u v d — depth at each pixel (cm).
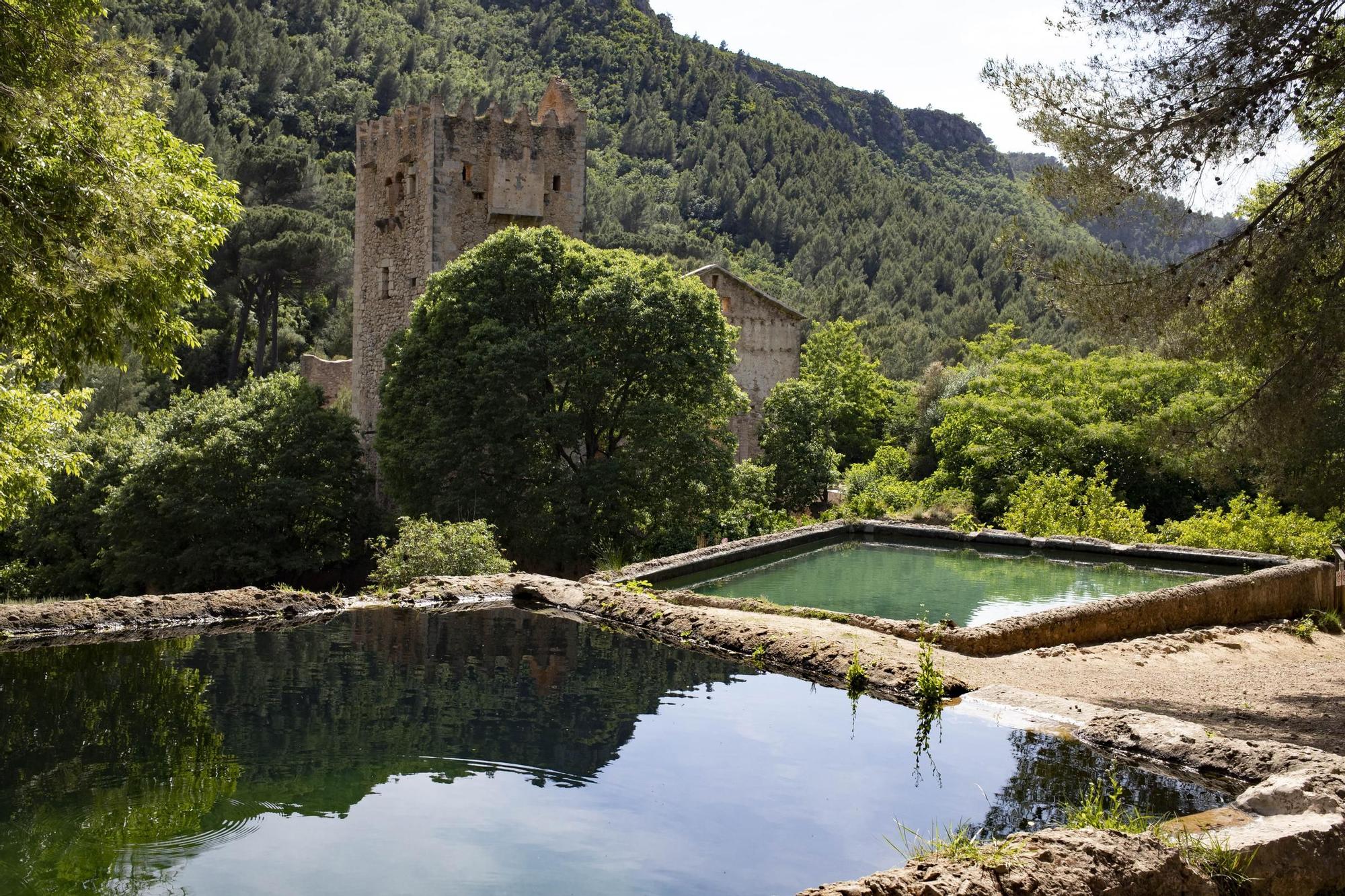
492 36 18012
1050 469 3428
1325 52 1095
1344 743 824
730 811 619
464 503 2814
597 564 2295
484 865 528
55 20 1003
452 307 3036
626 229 12188
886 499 3738
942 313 11219
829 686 972
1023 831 594
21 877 507
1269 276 1125
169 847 545
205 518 3312
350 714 809
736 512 3197
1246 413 1243
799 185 15050
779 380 5047
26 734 740
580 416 3047
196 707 816
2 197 929
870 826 599
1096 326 1255
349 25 15125
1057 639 1303
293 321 7125
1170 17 1131
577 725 799
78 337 1093
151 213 1037
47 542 3844
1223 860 513
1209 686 1062
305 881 505
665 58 18762
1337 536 2542
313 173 7912
